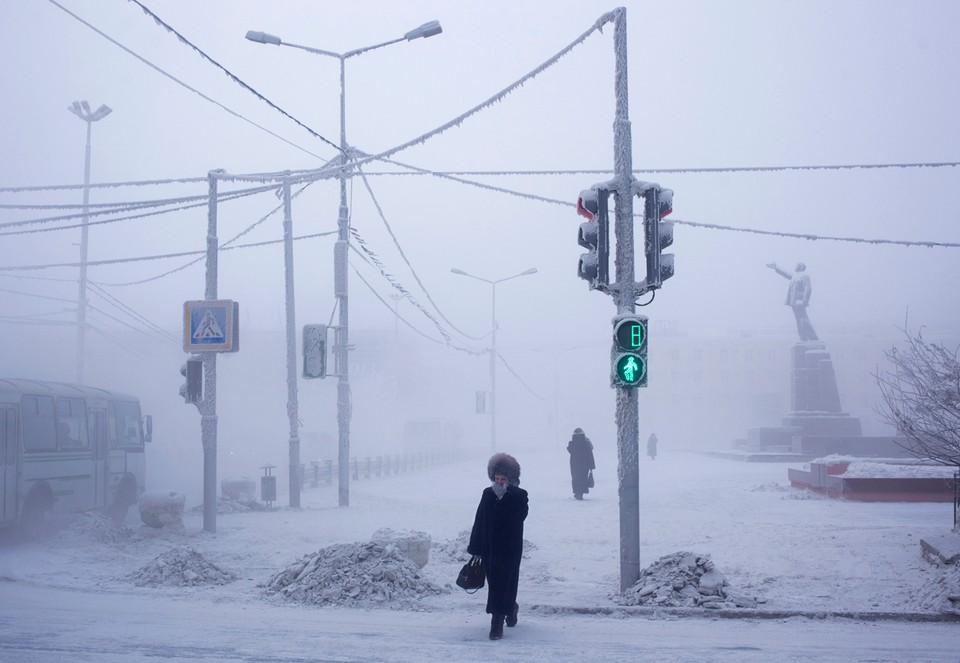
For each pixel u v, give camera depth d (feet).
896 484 81.35
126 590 36.73
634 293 34.91
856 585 36.83
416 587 34.73
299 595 34.01
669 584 32.81
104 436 66.33
